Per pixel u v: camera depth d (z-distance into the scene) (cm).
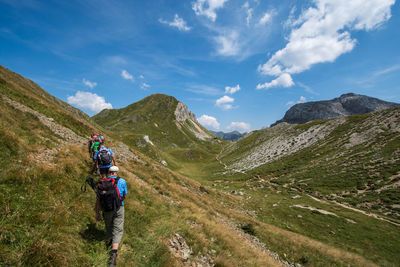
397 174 3362
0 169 526
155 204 930
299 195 3828
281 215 2819
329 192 3684
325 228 2369
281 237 1662
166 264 517
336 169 4506
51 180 604
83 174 765
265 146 9306
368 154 4534
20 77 3347
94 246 446
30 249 340
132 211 726
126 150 2192
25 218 409
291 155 6762
